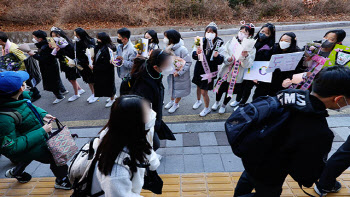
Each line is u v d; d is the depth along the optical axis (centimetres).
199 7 1000
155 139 248
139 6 1023
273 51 309
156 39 389
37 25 1016
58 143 205
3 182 272
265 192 155
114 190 116
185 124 371
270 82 307
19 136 195
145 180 183
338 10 1041
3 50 409
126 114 112
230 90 344
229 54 335
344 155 148
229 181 258
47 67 447
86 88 560
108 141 118
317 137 125
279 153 138
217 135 340
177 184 257
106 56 393
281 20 1009
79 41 420
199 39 330
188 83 381
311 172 132
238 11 1010
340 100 127
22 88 198
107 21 1004
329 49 273
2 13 1020
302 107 128
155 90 219
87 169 133
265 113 140
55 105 480
